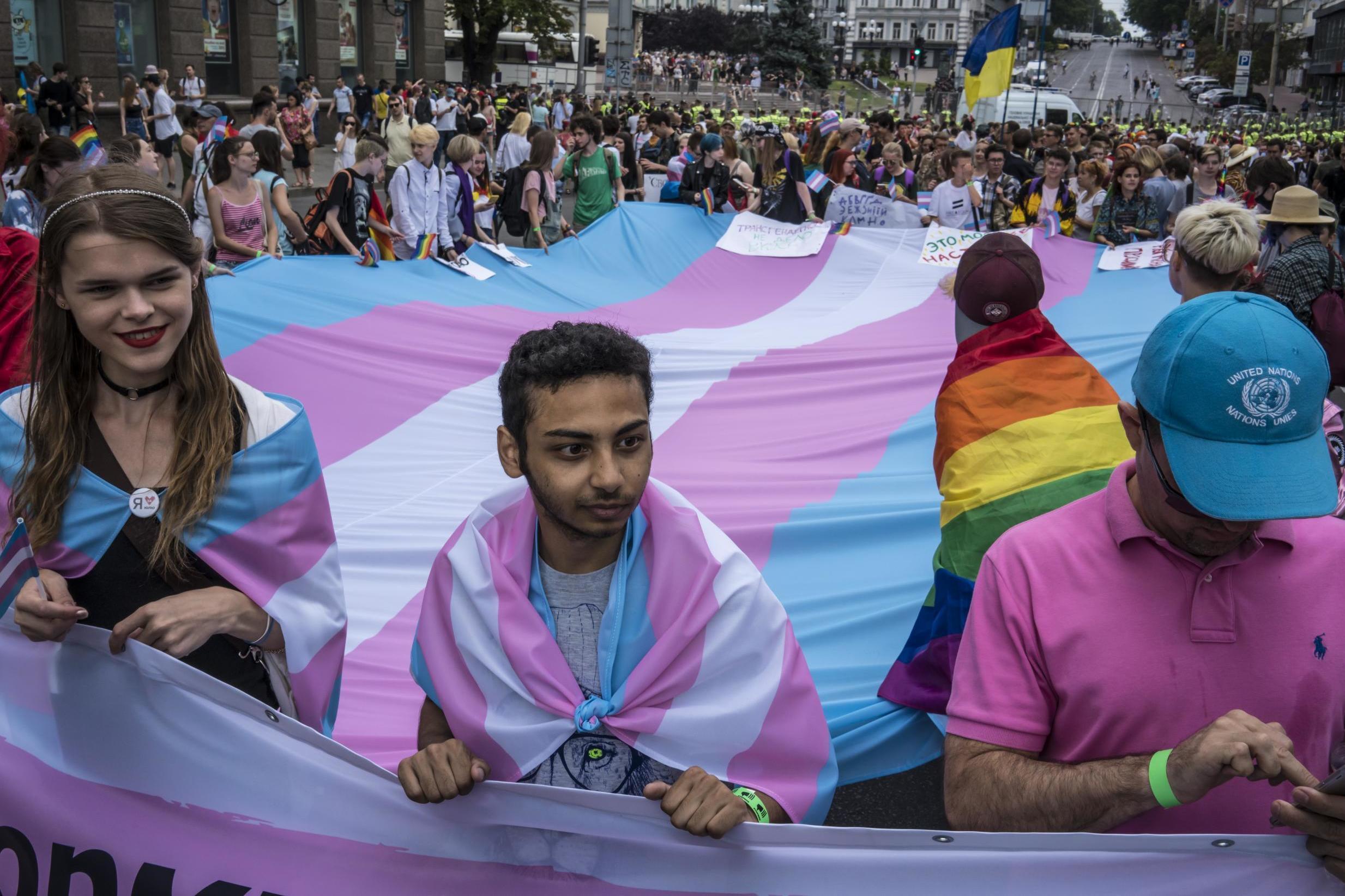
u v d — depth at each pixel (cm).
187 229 198
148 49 2603
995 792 185
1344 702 183
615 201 1281
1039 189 1147
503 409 177
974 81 1691
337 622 220
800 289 1064
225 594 203
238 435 210
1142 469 183
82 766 209
